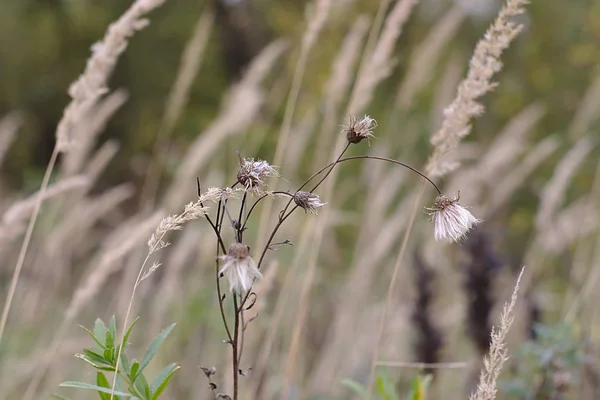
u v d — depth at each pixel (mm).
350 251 6289
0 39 12977
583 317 4184
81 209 5469
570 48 10875
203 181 5406
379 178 5828
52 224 5551
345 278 5523
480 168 5852
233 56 12117
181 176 5105
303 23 9273
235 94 5266
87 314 5523
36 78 13148
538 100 10367
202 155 5102
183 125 11594
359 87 3521
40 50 13172
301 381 4188
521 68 10938
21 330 5105
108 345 1788
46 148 13336
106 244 5309
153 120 12523
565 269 5746
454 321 4359
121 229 5359
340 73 4340
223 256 1536
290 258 4637
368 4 8578
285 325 4371
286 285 3479
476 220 1793
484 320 3352
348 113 3535
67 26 13086
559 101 10367
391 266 5441
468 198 5684
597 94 7270
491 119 10109
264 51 5227
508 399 3355
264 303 2809
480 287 3355
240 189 1695
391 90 8914
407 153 7113
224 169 6352
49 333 5207
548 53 10938
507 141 6070
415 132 7199
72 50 13234
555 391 2777
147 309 5547
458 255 4961
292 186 5680
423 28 9664
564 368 2768
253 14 11664
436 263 4879
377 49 3496
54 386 4340
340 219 5535
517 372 3229
